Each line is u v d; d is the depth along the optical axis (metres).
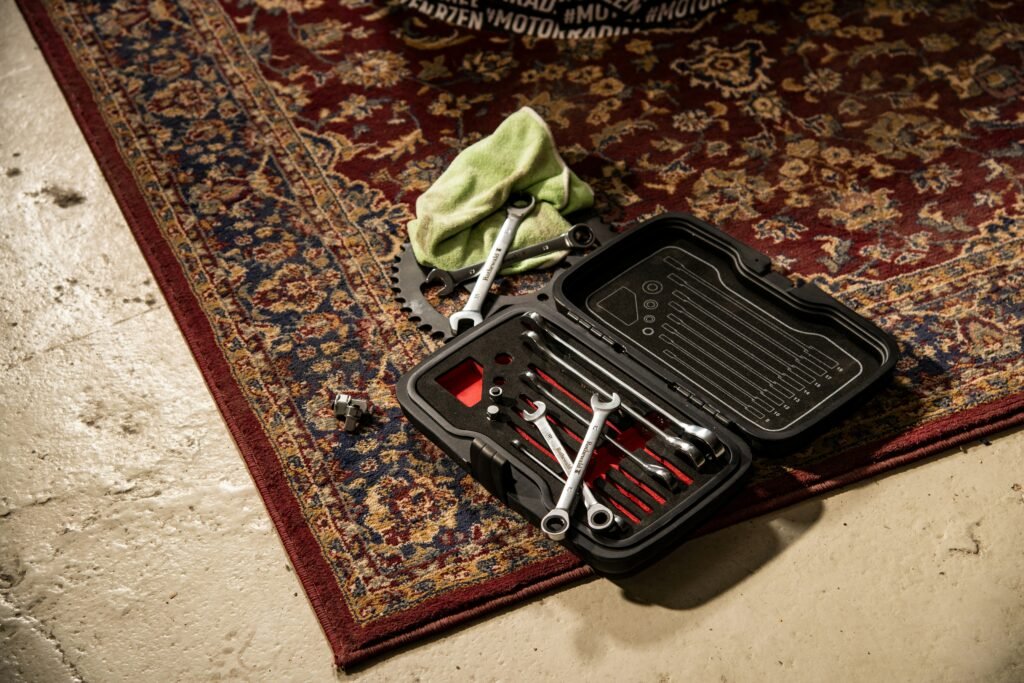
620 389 1.58
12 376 1.75
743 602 1.46
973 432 1.59
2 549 1.56
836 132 2.03
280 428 1.64
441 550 1.50
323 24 2.27
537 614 1.46
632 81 2.14
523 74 2.16
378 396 1.68
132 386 1.73
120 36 2.26
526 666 1.41
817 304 1.65
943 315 1.74
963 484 1.55
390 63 2.19
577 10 2.16
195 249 1.88
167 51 2.23
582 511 1.45
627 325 1.67
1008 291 1.76
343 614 1.45
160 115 2.11
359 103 2.12
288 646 1.45
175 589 1.51
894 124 2.04
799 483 1.54
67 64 2.21
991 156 1.97
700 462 1.47
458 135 2.06
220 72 2.19
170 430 1.68
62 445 1.66
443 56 2.20
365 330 1.76
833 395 1.56
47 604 1.50
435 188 1.88
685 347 1.64
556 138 2.05
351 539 1.52
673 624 1.44
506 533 1.52
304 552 1.51
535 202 1.86
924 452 1.57
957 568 1.47
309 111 2.11
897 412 1.62
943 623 1.42
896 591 1.46
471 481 1.57
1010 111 2.05
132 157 2.04
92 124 2.10
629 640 1.43
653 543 1.39
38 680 1.43
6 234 1.95
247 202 1.96
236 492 1.60
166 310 1.83
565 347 1.61
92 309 1.83
